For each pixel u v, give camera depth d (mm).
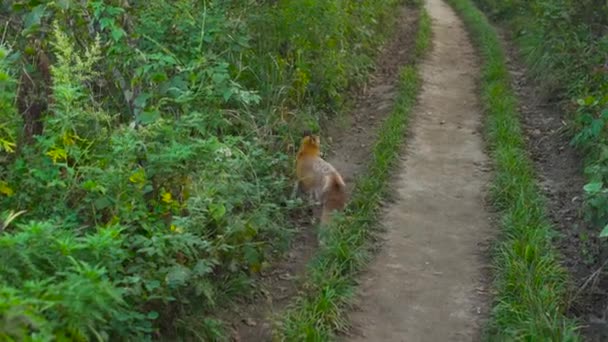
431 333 5840
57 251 4367
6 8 7598
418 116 11445
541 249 6828
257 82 9422
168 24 7746
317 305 5832
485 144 10180
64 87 5730
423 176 9031
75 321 3863
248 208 6820
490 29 18219
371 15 15648
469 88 13266
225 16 8734
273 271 6789
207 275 5895
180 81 7086
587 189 6754
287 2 10141
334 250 6738
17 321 3506
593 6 12992
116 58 6957
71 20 7074
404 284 6535
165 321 5242
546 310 5762
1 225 4914
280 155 7785
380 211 7918
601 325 5961
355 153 9922
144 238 5090
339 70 11477
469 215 7957
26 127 6551
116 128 6359
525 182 8398
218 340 5473
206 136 7098
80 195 5555
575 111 10391
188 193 5898
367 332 5816
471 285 6543
